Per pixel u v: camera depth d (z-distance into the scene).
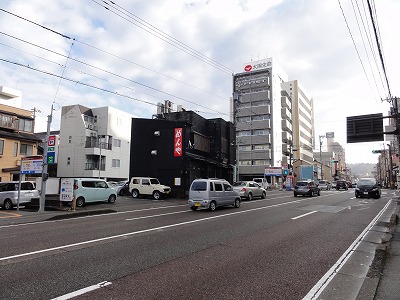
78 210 16.25
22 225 11.77
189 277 5.43
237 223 11.83
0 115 31.02
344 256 7.06
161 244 8.06
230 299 4.48
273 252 7.30
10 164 31.08
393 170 65.75
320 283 5.21
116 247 7.70
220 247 7.76
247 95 68.50
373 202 22.58
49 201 17.97
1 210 17.25
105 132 49.66
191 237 9.03
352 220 12.95
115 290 4.77
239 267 6.06
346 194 32.72
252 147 67.19
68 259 6.57
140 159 28.62
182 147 27.00
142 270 5.81
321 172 92.25
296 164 80.56
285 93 77.19
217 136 33.44
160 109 40.19
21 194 18.28
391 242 8.53
